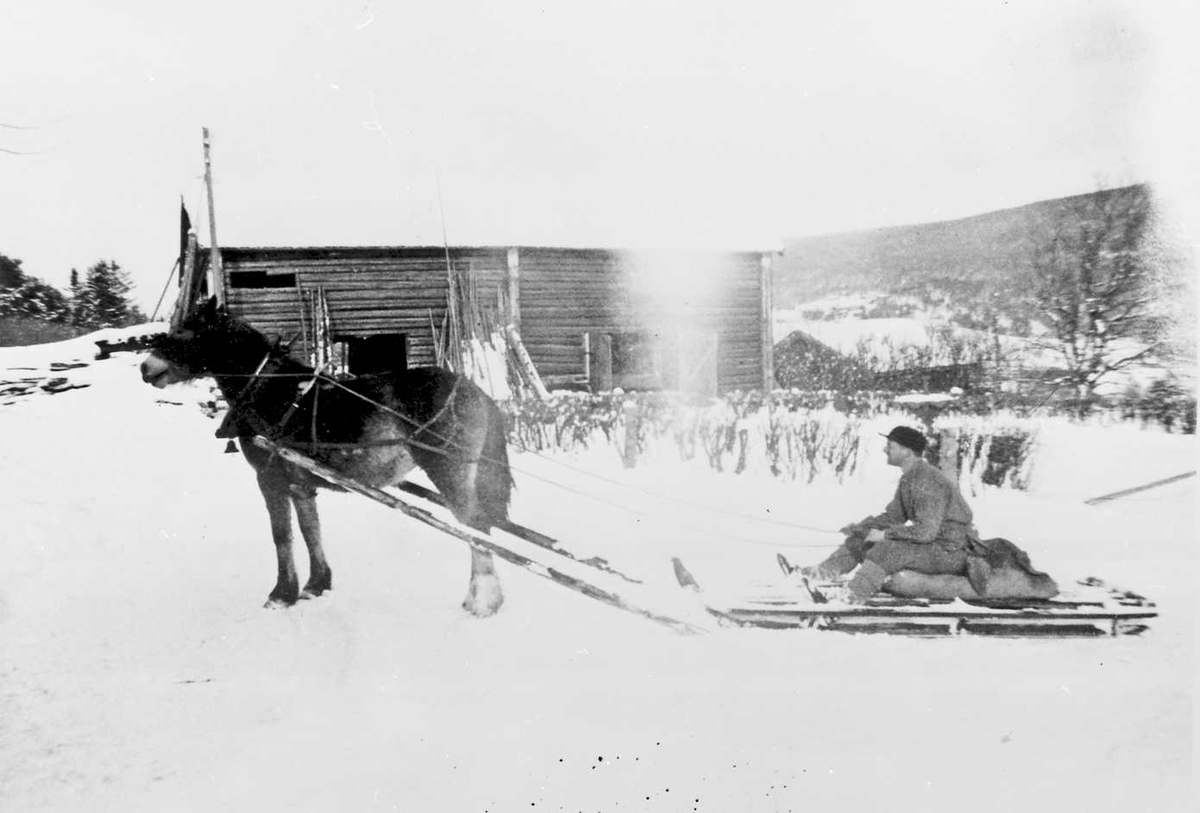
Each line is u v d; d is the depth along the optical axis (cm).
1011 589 388
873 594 393
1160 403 725
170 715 359
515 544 464
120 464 473
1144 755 342
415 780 335
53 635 388
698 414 665
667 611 391
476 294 810
